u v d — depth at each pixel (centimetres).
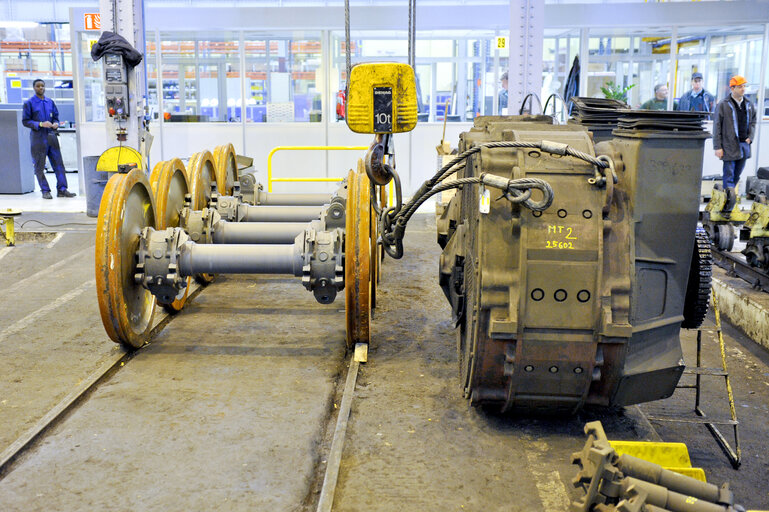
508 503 308
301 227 620
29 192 1432
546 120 527
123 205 468
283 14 1309
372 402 413
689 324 421
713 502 292
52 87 1970
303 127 1366
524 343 346
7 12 1970
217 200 718
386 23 1306
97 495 315
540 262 342
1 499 311
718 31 1352
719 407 473
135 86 1063
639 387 368
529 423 388
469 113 1391
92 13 1267
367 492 315
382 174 482
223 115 1373
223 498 314
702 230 412
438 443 362
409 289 687
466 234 426
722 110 1055
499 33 1329
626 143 361
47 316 588
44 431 371
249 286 692
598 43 1372
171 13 1306
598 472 283
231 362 482
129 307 492
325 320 580
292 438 371
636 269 356
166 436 371
